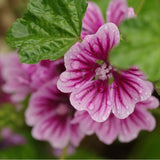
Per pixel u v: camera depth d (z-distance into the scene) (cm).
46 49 21
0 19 52
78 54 20
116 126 24
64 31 21
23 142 38
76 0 21
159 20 17
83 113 23
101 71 21
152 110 24
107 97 21
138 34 17
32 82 26
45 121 28
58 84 20
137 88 21
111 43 20
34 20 21
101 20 24
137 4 22
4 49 50
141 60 17
